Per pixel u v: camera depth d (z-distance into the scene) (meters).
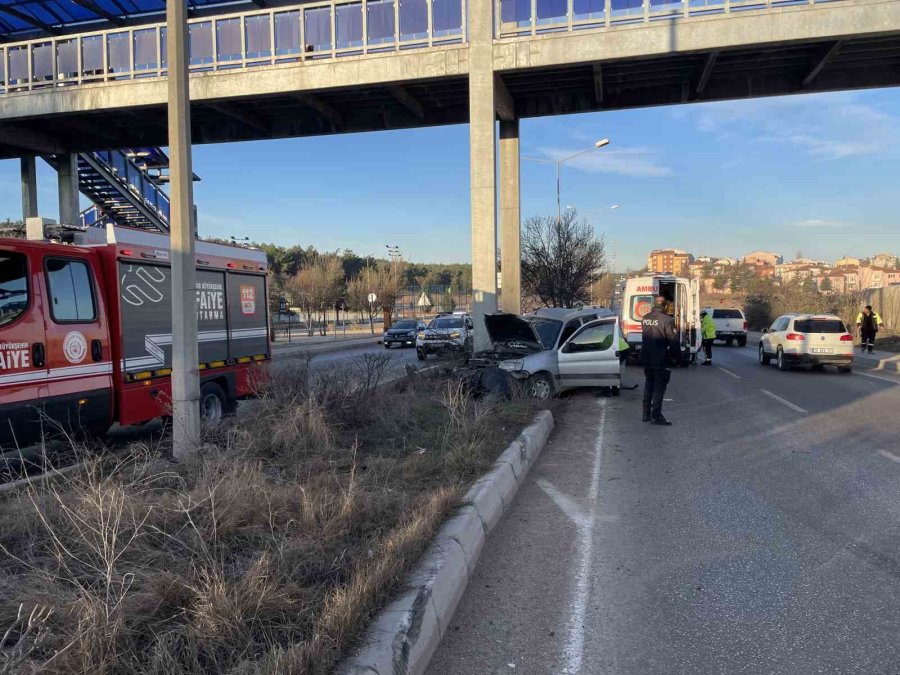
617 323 12.76
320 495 4.90
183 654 2.88
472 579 4.37
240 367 9.96
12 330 6.16
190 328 6.78
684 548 4.96
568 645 3.52
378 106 20.56
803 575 4.45
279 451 6.62
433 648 3.41
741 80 19.25
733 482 6.87
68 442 6.11
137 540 3.91
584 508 5.97
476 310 16.64
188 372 6.72
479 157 16.45
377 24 17.03
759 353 22.03
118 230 7.52
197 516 4.38
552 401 11.32
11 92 19.30
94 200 27.27
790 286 42.34
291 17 17.44
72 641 2.72
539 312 14.49
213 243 9.43
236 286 9.98
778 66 17.94
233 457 5.93
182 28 6.85
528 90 19.52
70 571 3.51
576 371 12.50
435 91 18.91
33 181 23.50
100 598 3.12
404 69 16.73
